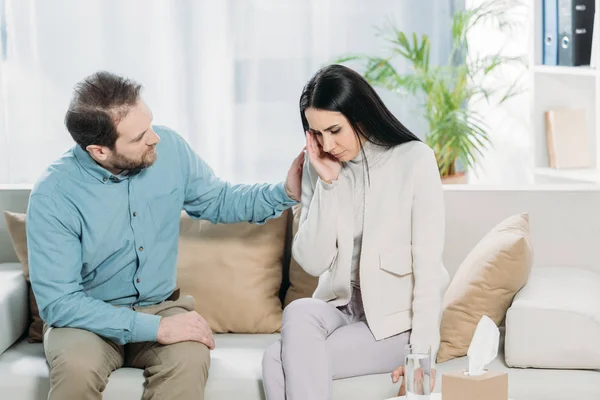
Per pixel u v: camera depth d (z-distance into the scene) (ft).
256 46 16.31
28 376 9.23
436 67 16.06
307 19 16.30
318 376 8.63
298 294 10.80
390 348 9.09
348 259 9.27
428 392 7.32
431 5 16.42
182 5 16.17
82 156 9.47
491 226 11.04
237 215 10.27
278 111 16.43
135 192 9.64
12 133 16.24
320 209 9.23
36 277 9.26
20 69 16.14
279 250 10.96
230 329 10.73
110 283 9.77
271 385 8.79
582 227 10.95
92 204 9.46
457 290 9.56
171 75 16.31
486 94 15.40
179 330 9.10
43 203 9.34
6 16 16.05
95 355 8.85
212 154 16.49
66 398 8.63
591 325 8.84
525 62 14.56
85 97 9.07
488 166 16.07
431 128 15.48
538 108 14.11
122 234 9.60
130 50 16.24
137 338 9.09
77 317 9.12
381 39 16.40
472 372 7.36
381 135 9.20
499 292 9.32
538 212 10.98
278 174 16.55
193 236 10.94
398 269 9.11
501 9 15.10
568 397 8.64
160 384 8.84
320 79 8.98
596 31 12.81
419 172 9.11
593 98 14.16
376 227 9.17
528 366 9.03
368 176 9.26
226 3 16.22
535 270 10.57
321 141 9.19
